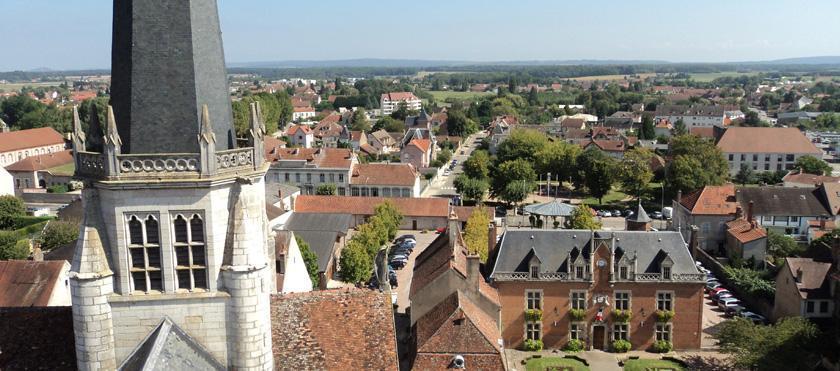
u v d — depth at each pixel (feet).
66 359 101.96
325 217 384.06
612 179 533.55
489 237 272.10
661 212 495.82
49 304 199.31
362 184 519.60
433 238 422.00
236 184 98.37
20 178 574.15
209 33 98.37
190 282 98.37
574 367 235.61
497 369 181.16
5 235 333.01
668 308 247.29
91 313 95.66
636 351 249.55
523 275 248.73
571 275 246.68
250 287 98.68
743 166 630.74
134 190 93.35
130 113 93.30
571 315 248.93
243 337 99.76
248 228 98.73
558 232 258.57
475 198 531.09
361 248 311.27
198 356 98.78
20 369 100.22
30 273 205.26
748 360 208.85
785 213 407.85
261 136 101.65
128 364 96.94
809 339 211.20
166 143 94.22
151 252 97.40
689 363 238.07
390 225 390.83
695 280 243.19
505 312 250.78
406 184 515.09
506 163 547.90
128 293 97.04
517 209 520.83
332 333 118.01
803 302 252.21
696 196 407.44
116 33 95.66
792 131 654.94
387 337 119.34
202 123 92.27
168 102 94.27
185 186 93.35
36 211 458.91
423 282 225.76
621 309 248.11
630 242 253.65
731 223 381.40
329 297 123.24
